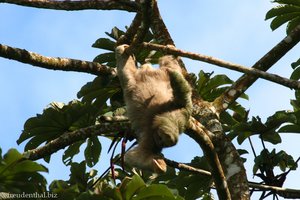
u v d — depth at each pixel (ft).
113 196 35.40
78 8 44.29
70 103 46.37
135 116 39.65
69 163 47.65
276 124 45.06
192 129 38.34
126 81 40.04
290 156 45.80
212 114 42.50
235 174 40.68
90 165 47.65
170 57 42.39
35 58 41.52
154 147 39.11
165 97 39.63
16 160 33.94
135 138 41.45
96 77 46.37
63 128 44.78
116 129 40.40
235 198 40.22
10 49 40.68
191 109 38.73
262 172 45.01
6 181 34.63
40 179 34.91
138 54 47.75
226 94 43.68
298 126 46.88
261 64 44.16
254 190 43.50
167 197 35.42
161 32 45.16
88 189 38.58
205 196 48.55
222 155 41.14
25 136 44.39
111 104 47.09
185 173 45.88
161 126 37.99
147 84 40.27
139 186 35.19
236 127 45.62
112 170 40.11
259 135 45.80
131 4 42.06
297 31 44.37
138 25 39.83
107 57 48.37
